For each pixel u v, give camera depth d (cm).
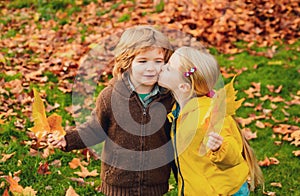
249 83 620
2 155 433
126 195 306
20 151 443
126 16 814
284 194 415
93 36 742
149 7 846
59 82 597
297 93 600
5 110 518
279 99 580
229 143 288
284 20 792
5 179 397
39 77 610
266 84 619
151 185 306
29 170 416
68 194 369
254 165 325
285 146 492
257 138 506
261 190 414
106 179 309
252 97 586
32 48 700
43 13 845
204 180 301
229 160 291
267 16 798
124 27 773
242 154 315
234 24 770
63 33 770
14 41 732
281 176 441
